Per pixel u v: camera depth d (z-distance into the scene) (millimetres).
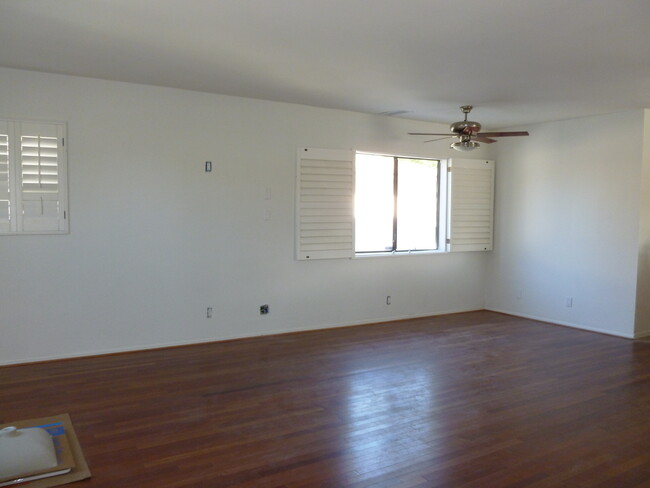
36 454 2711
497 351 5211
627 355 5098
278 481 2643
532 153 6754
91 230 4723
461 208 6973
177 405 3648
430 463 2861
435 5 2910
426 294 6883
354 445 3066
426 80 4555
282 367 4562
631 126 5711
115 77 4625
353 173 6094
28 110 4422
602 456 2969
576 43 3537
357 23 3211
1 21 3268
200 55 3939
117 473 2699
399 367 4625
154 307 5059
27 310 4520
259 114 5488
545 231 6633
